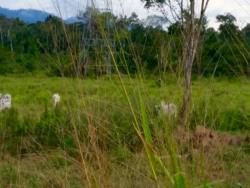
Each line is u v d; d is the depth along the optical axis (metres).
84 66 2.43
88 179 2.35
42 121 6.77
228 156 3.61
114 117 2.61
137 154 2.92
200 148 2.41
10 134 6.57
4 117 7.58
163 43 2.45
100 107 2.56
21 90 18.67
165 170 2.05
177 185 1.99
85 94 2.49
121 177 2.79
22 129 7.00
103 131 2.66
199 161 2.36
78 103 2.52
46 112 7.51
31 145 5.22
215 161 2.85
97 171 2.47
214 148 2.83
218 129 3.09
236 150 3.92
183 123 2.36
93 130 2.47
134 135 2.95
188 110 2.38
